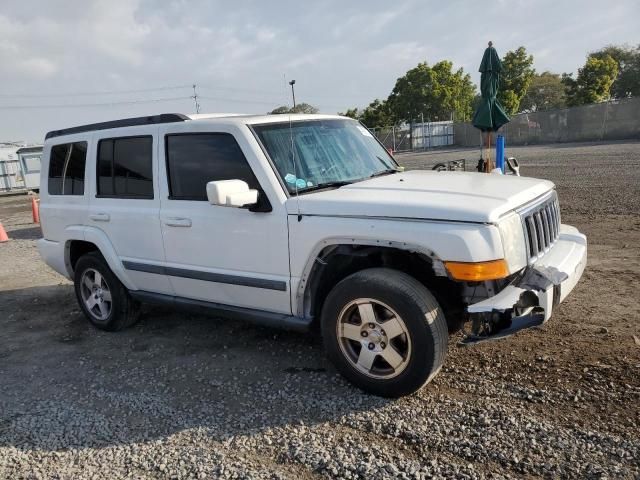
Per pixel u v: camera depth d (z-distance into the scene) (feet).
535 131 114.93
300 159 13.76
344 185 13.80
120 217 16.31
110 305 18.07
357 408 11.69
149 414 12.40
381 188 12.67
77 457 10.94
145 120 15.81
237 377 13.87
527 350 13.53
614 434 9.86
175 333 17.52
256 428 11.34
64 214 18.37
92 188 17.31
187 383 13.82
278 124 14.25
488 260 10.52
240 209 13.41
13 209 65.46
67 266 19.06
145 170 15.67
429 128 152.15
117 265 16.76
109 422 12.21
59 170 18.70
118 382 14.28
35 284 26.07
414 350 11.21
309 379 13.32
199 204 14.33
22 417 12.78
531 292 10.92
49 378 14.97
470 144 146.82
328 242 12.05
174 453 10.73
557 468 9.11
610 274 19.10
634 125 99.35
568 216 30.01
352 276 11.91
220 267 14.15
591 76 156.66
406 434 10.53
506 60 175.52
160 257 15.53
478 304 10.66
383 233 11.29
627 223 26.96
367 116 193.36
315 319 13.10
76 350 16.93
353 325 12.10
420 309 11.05
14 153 92.43
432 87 185.78
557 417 10.57
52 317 20.61
